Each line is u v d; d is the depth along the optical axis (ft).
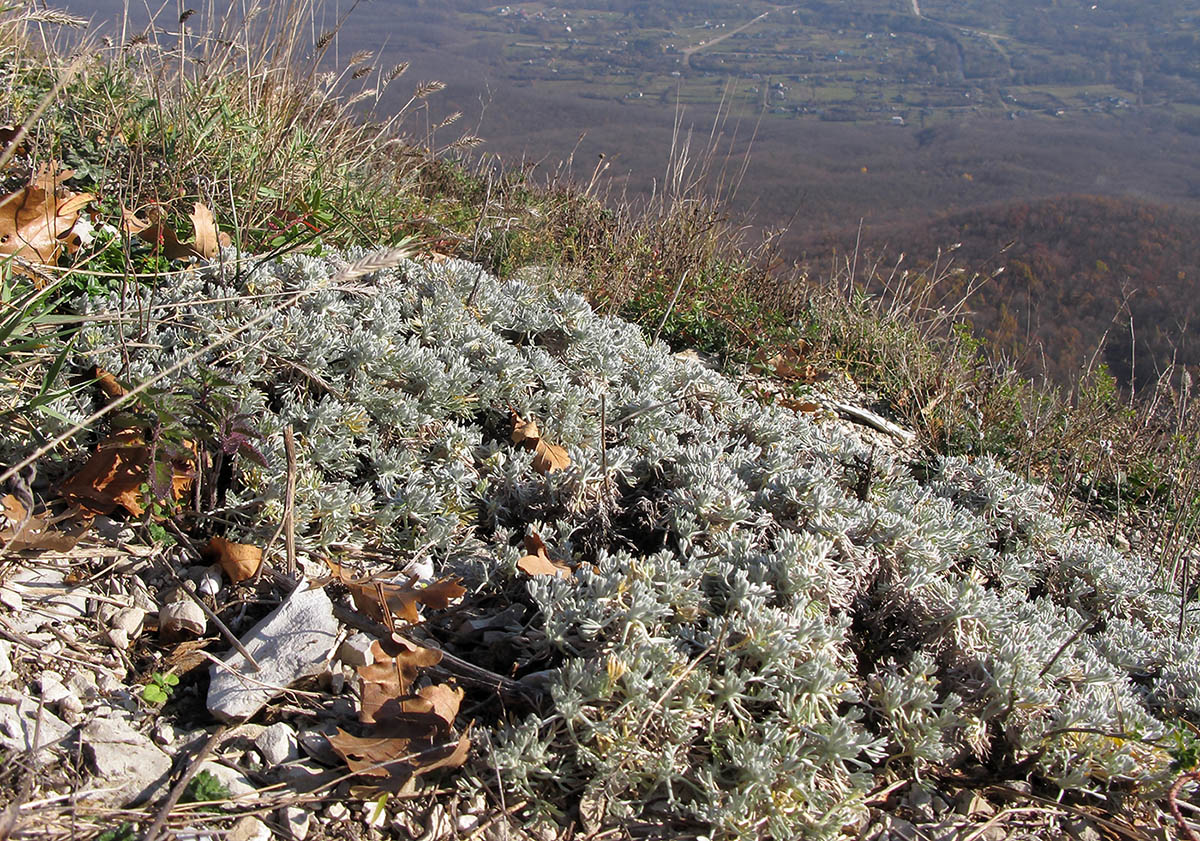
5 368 8.18
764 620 7.22
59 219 10.51
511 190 17.98
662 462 10.02
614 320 13.58
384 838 6.15
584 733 6.74
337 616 7.64
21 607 6.84
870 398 17.08
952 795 7.63
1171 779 7.45
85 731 6.12
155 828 5.41
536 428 10.34
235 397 8.82
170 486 7.41
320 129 16.92
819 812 6.73
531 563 8.07
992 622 8.42
